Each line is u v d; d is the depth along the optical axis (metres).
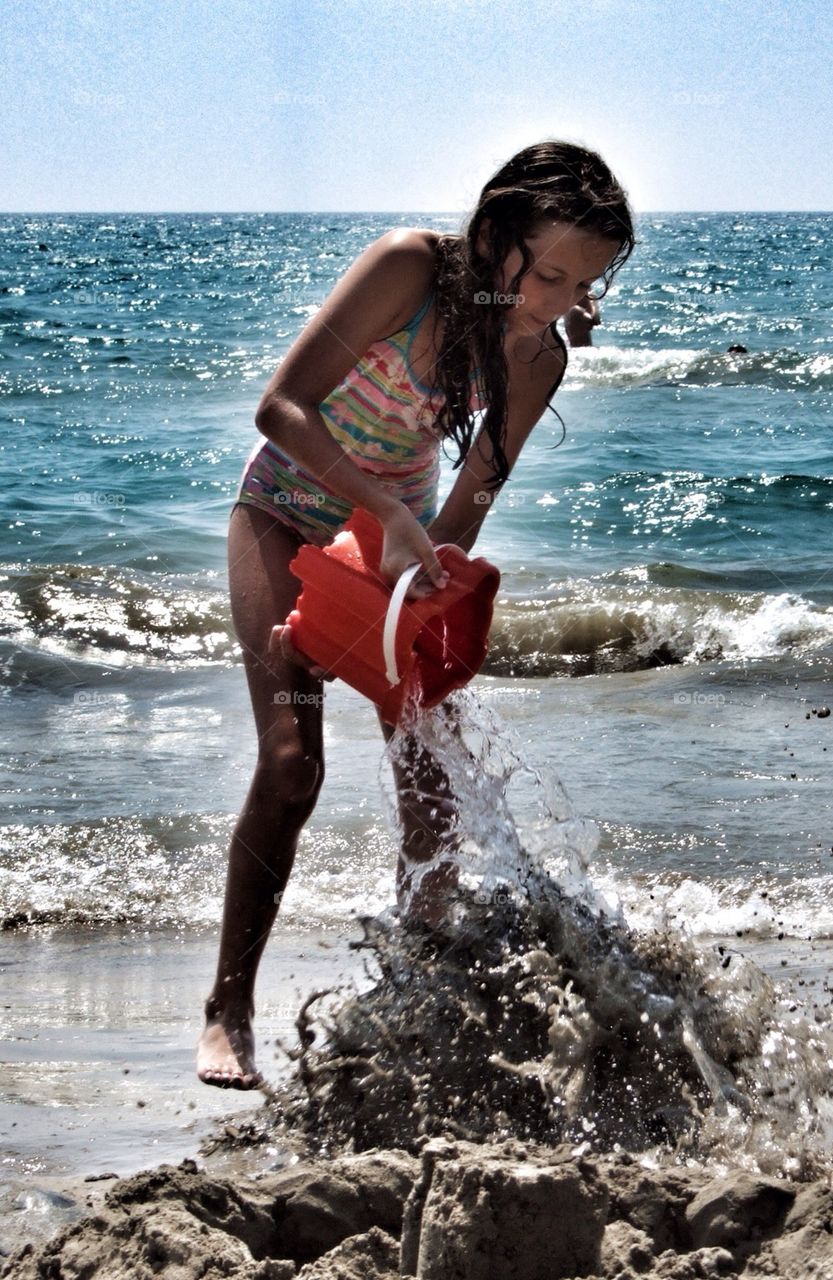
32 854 4.13
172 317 30.59
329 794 4.58
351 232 108.56
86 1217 1.76
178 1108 2.40
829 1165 2.02
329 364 2.40
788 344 23.41
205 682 6.40
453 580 2.34
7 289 41.31
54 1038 2.82
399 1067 2.23
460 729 2.67
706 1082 2.21
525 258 2.29
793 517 10.08
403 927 2.51
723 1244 1.69
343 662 2.37
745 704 5.76
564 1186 1.62
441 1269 1.60
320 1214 1.80
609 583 8.06
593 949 2.40
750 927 3.48
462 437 2.55
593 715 5.63
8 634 7.17
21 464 12.30
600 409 16.14
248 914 2.60
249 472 2.71
